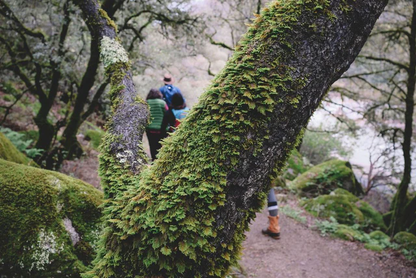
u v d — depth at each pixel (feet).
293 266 15.43
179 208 4.76
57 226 7.53
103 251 5.51
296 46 4.80
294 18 4.80
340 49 4.90
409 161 23.73
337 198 25.36
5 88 34.09
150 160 7.25
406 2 24.04
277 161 5.21
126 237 4.98
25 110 32.01
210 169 4.78
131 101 7.66
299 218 22.41
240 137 4.76
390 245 19.35
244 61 4.93
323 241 19.35
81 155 26.30
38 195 7.64
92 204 8.32
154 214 4.86
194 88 42.93
